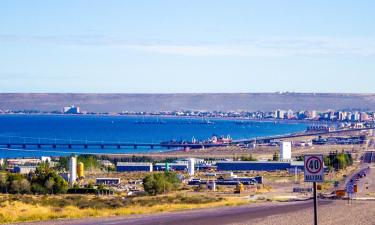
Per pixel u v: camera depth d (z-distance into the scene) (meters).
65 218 61.69
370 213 70.12
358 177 197.25
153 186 146.88
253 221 59.78
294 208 80.12
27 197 105.00
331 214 68.75
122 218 62.12
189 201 102.31
